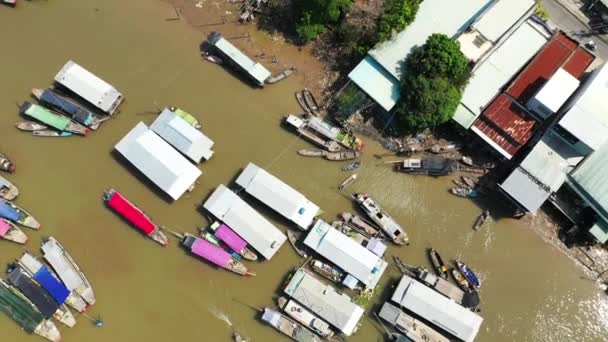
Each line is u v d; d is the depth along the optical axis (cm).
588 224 5309
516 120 5366
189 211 5428
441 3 5616
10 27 6028
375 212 5356
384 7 5559
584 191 5156
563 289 5309
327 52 5956
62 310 5053
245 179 5356
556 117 5316
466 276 5241
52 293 5016
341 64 5906
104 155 5581
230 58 5762
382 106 5419
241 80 5878
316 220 5409
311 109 5756
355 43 5700
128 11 6116
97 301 5156
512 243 5438
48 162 5534
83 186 5478
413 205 5528
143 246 5322
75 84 5628
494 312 5228
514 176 5238
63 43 5972
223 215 5256
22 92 5756
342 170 5606
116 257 5288
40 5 6109
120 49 5969
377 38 5528
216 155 5625
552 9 5925
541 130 5409
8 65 5862
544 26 5581
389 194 5550
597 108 5050
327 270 5203
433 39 5212
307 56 5988
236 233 5256
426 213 5509
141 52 5966
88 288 5128
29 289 5012
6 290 5059
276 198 5281
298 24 5925
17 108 5688
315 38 6003
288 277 5238
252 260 5256
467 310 5019
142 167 5359
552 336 5175
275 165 5619
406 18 5453
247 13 6047
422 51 5247
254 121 5762
